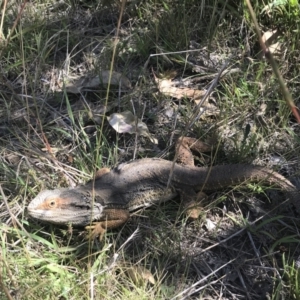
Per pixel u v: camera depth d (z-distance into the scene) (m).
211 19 0.84
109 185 0.68
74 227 0.66
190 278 0.63
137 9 0.89
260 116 0.77
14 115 0.78
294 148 0.74
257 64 0.82
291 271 0.60
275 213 0.69
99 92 0.80
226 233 0.67
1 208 0.68
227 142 0.75
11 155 0.74
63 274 0.61
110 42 0.85
